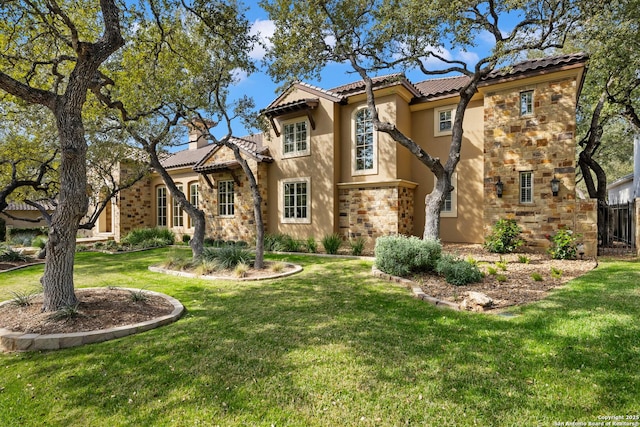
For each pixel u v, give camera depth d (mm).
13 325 4973
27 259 12758
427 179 14766
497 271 8656
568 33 9055
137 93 9703
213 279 8883
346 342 4484
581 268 8883
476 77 10078
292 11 10109
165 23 9016
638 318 4836
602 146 22078
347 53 10688
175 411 3117
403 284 7801
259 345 4457
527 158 11805
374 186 14102
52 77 9305
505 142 12188
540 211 11594
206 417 3014
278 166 16625
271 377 3639
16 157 12695
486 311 5688
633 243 12336
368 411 3033
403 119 14406
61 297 5543
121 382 3625
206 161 18547
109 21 5828
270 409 3104
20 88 5250
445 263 7844
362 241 13328
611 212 14773
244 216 17016
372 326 5070
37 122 12062
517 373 3568
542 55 14156
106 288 7371
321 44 10680
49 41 8398
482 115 13555
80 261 12805
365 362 3912
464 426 2809
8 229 22391
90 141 12406
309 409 3088
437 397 3207
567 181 11172
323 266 10547
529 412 2953
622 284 6812
